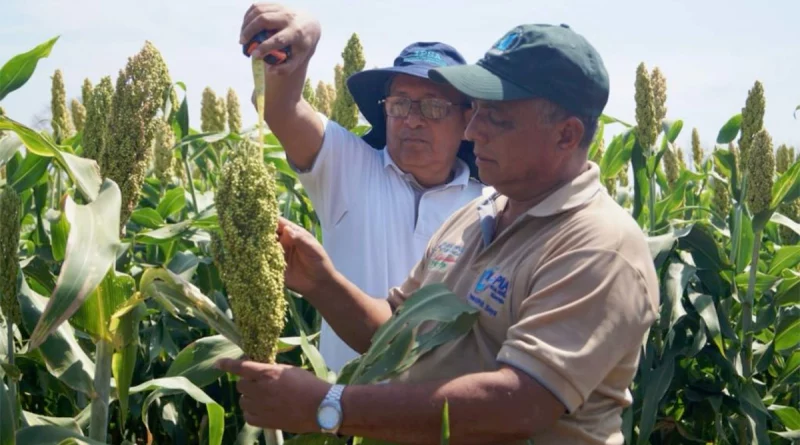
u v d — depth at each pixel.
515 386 2.78
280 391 2.80
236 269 2.72
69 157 3.19
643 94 6.06
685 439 6.27
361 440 3.20
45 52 4.09
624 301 2.89
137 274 4.93
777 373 6.45
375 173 4.81
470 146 4.99
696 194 8.52
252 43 3.38
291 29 3.36
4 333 3.93
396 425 2.80
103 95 3.39
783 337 5.82
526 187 3.17
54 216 3.60
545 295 2.91
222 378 5.57
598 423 3.04
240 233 2.70
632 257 2.96
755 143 5.55
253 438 4.57
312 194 4.78
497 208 3.45
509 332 2.91
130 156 3.17
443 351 3.19
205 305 2.96
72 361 3.31
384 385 2.85
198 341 3.99
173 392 3.95
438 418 2.78
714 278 5.88
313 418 2.81
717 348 5.80
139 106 3.17
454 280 3.40
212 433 3.74
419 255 4.68
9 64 4.09
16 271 3.13
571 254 2.94
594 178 3.14
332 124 4.79
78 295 2.82
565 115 3.06
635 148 6.23
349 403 2.80
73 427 3.71
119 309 3.15
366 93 5.05
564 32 3.11
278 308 2.77
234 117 7.87
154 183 6.57
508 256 3.15
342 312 3.59
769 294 6.47
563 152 3.11
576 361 2.80
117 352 3.33
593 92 3.08
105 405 3.27
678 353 5.55
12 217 3.09
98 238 2.92
